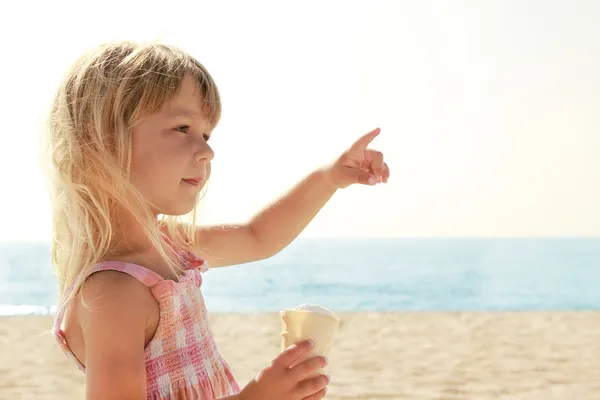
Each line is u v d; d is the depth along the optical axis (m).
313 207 2.06
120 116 1.59
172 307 1.57
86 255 1.58
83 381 6.44
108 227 1.57
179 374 1.59
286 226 2.05
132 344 1.49
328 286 23.98
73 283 1.55
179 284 1.63
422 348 8.05
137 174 1.59
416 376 6.62
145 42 1.70
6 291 23.23
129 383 1.47
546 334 9.10
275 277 25.08
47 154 1.67
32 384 6.32
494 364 7.24
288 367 1.45
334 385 6.20
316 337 1.51
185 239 1.95
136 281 1.53
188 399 1.60
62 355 7.58
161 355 1.56
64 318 1.58
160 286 1.55
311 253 36.78
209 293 21.75
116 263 1.53
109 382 1.46
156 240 1.59
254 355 7.39
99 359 1.46
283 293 22.23
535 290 24.72
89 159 1.59
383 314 10.76
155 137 1.59
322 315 1.52
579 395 6.04
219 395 1.70
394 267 30.48
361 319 10.20
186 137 1.62
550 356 7.68
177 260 1.77
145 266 1.60
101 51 1.65
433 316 10.58
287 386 1.43
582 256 38.78
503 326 9.70
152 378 1.55
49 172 1.67
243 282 23.77
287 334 1.53
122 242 1.61
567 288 25.31
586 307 20.56
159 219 1.93
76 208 1.59
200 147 1.62
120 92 1.59
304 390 1.44
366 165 2.02
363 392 5.96
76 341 1.55
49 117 1.67
